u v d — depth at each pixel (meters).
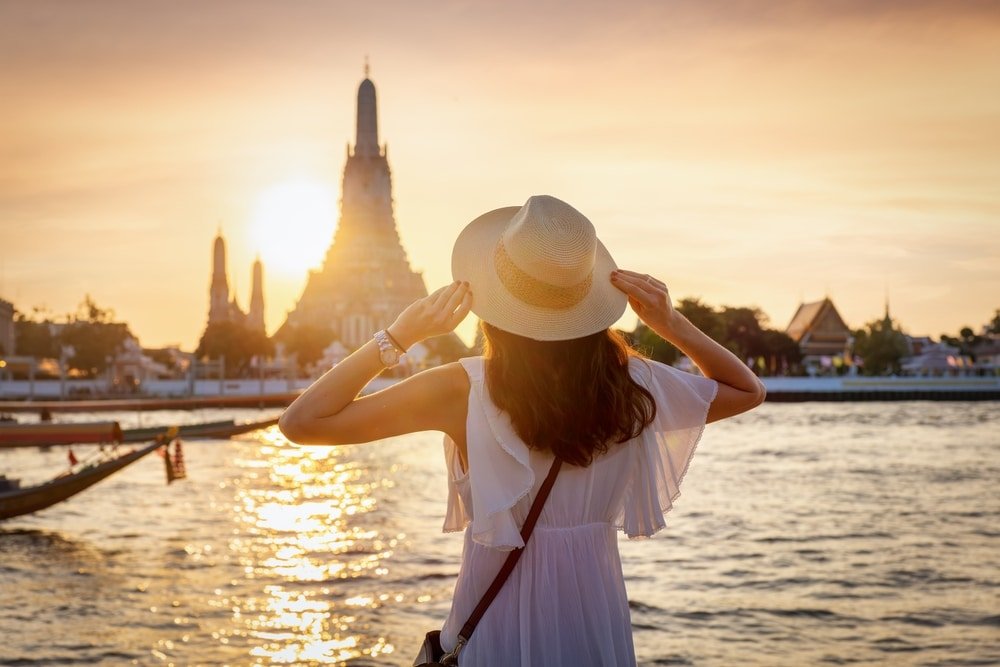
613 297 3.18
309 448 53.66
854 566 17.17
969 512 24.38
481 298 3.11
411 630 13.25
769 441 52.19
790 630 13.05
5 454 50.31
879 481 32.06
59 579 16.84
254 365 130.25
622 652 3.18
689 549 18.83
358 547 19.47
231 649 12.47
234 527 22.70
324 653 12.24
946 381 113.19
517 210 3.28
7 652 12.38
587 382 3.07
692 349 3.31
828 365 144.88
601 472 3.17
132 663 11.93
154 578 16.81
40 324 153.38
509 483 3.06
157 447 26.17
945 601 14.51
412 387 3.15
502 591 3.13
